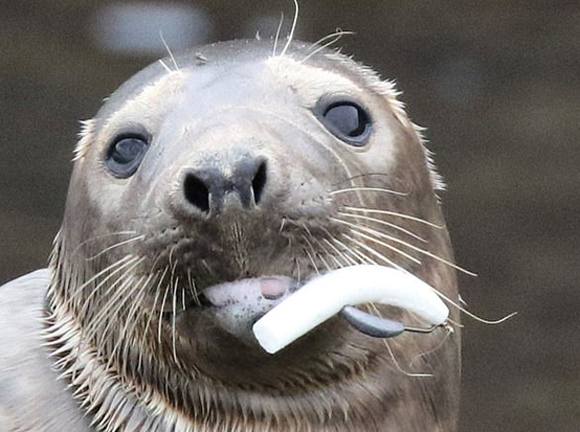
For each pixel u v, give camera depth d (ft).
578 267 135.44
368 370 53.72
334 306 48.37
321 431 53.72
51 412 55.16
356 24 170.50
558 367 126.11
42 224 137.69
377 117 55.21
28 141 149.18
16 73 159.12
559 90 160.45
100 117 56.59
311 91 53.52
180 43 163.12
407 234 54.70
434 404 56.49
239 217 46.93
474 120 155.53
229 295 48.47
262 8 169.48
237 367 51.65
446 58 165.37
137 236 50.34
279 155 48.65
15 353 56.49
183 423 54.13
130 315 52.11
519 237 139.03
